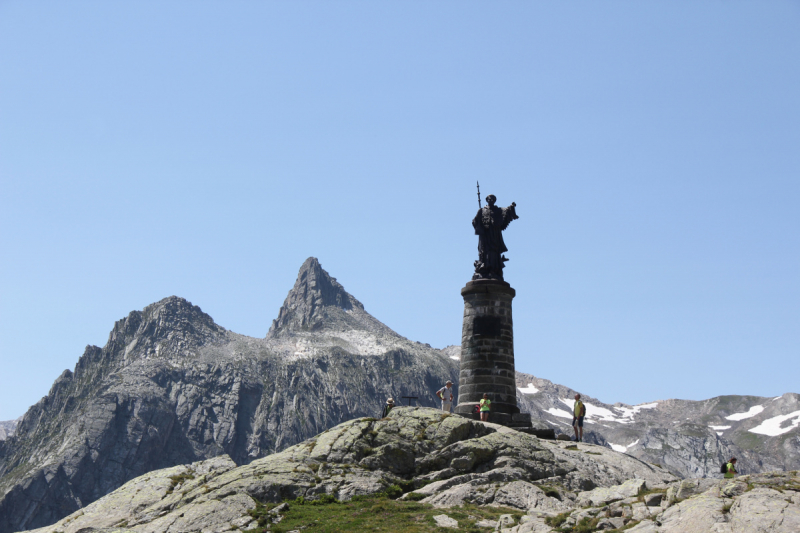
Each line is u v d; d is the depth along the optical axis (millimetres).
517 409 63375
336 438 49812
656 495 35562
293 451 50281
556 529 34250
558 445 55844
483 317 64688
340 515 39625
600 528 33531
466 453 47562
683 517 30984
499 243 67438
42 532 44562
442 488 44031
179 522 40344
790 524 27766
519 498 41531
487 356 63594
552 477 46531
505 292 65562
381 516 39188
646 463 53906
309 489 43750
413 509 40438
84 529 40594
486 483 44156
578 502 41125
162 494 47125
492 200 68562
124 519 44188
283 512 40656
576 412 61219
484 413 58500
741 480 33094
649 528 31234
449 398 64062
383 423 50906
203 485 45906
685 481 34594
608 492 40656
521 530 34750
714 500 31625
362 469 47031
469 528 36312
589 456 52625
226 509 40969
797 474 33156
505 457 47219
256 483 43750
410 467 48062
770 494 30219
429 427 50906
